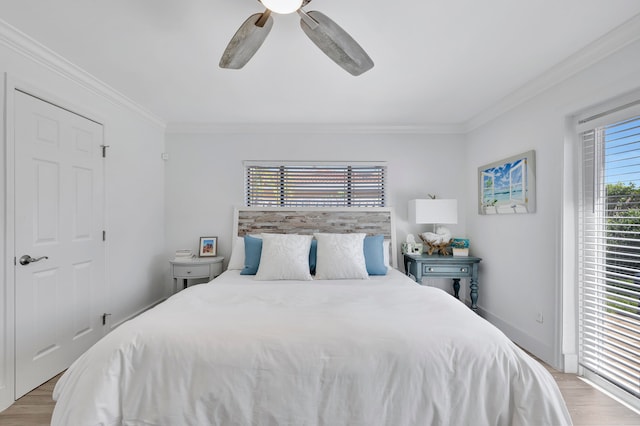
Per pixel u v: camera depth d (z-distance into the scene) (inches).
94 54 85.6
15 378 78.2
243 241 140.4
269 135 152.3
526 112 109.0
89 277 104.1
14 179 77.9
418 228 152.5
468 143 149.8
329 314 71.2
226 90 109.6
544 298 100.7
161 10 66.8
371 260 124.3
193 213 152.5
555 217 95.5
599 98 79.8
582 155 90.7
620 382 80.5
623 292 79.4
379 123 147.7
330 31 59.9
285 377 56.3
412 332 61.8
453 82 102.5
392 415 55.3
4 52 75.4
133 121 127.4
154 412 55.2
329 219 150.8
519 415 54.5
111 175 114.4
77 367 58.8
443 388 56.3
